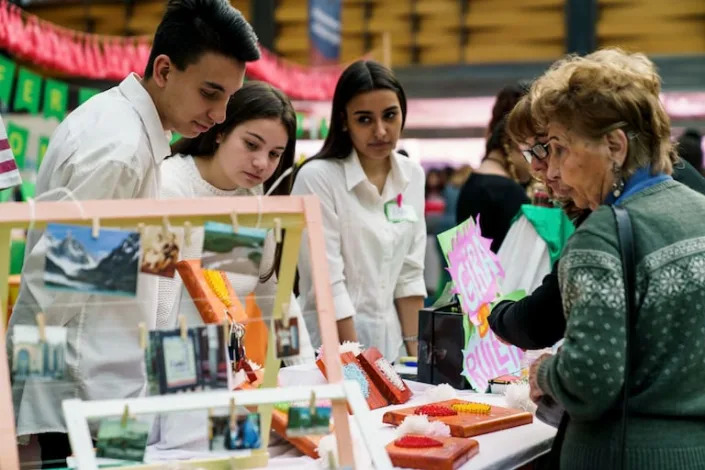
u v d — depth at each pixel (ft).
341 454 5.33
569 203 7.55
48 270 4.92
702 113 26.18
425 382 8.75
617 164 5.69
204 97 6.82
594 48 27.14
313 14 26.61
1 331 4.97
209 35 6.61
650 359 5.41
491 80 27.48
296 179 10.30
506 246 10.07
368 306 10.23
